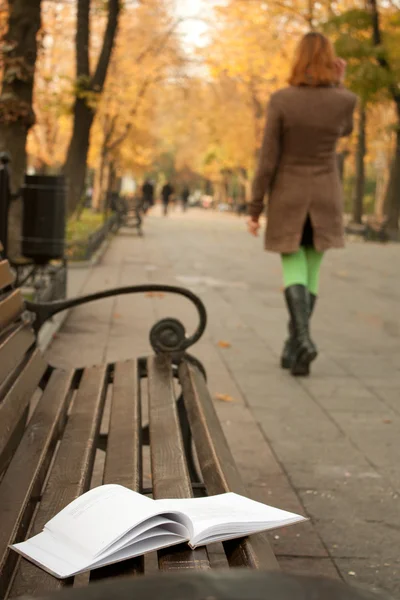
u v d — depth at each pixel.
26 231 9.84
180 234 33.19
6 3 13.12
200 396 3.84
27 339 4.03
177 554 1.98
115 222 30.77
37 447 3.05
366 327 10.52
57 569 1.89
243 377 7.29
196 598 0.70
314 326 10.48
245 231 38.16
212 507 2.25
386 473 4.87
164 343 4.65
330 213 7.13
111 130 41.59
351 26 28.86
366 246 31.22
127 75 38.44
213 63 34.28
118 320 9.93
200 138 66.56
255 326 10.13
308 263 7.46
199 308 4.63
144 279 14.92
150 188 57.00
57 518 2.12
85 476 2.77
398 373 7.78
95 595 0.72
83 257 16.89
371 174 76.50
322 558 3.65
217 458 2.94
